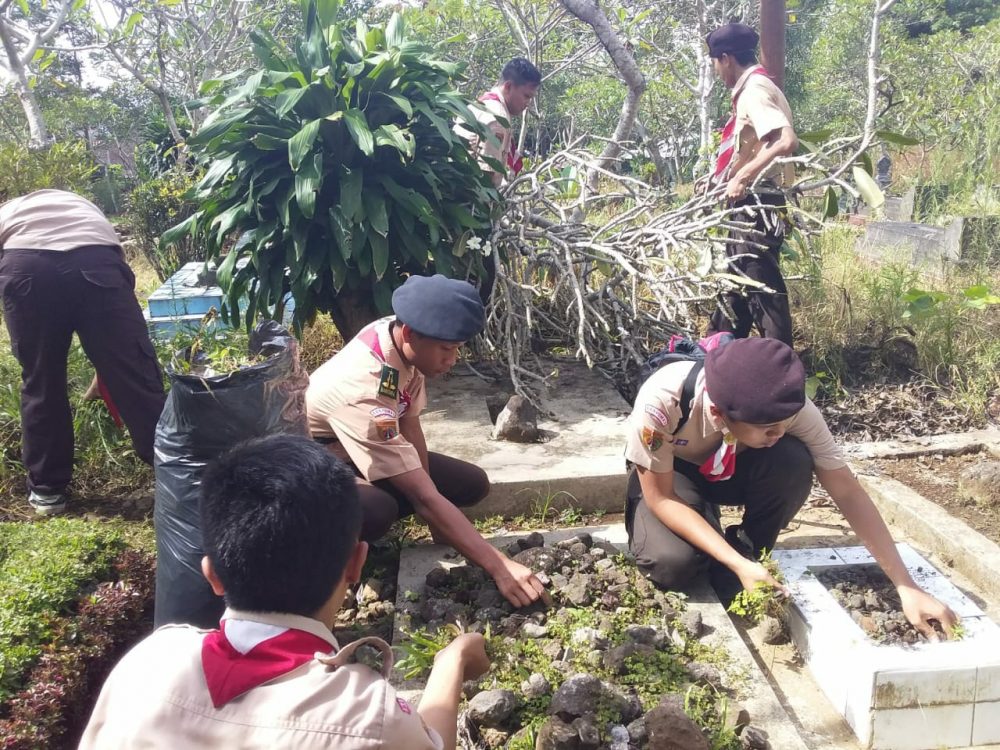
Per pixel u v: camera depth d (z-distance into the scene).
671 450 2.90
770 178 4.99
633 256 5.16
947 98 10.47
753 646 3.00
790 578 3.06
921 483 4.09
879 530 2.88
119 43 10.57
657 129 12.20
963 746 2.56
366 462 2.98
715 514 3.35
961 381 4.99
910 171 11.19
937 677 2.50
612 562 3.24
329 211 4.54
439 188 4.82
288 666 1.42
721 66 4.93
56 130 19.11
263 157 4.60
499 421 4.31
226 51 10.34
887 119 10.73
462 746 2.46
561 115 14.81
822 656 2.76
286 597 1.46
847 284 6.25
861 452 4.38
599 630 2.83
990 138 8.81
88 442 4.46
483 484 3.61
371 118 4.70
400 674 2.76
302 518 1.46
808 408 2.91
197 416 2.76
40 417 3.95
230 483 1.51
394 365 2.99
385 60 4.47
